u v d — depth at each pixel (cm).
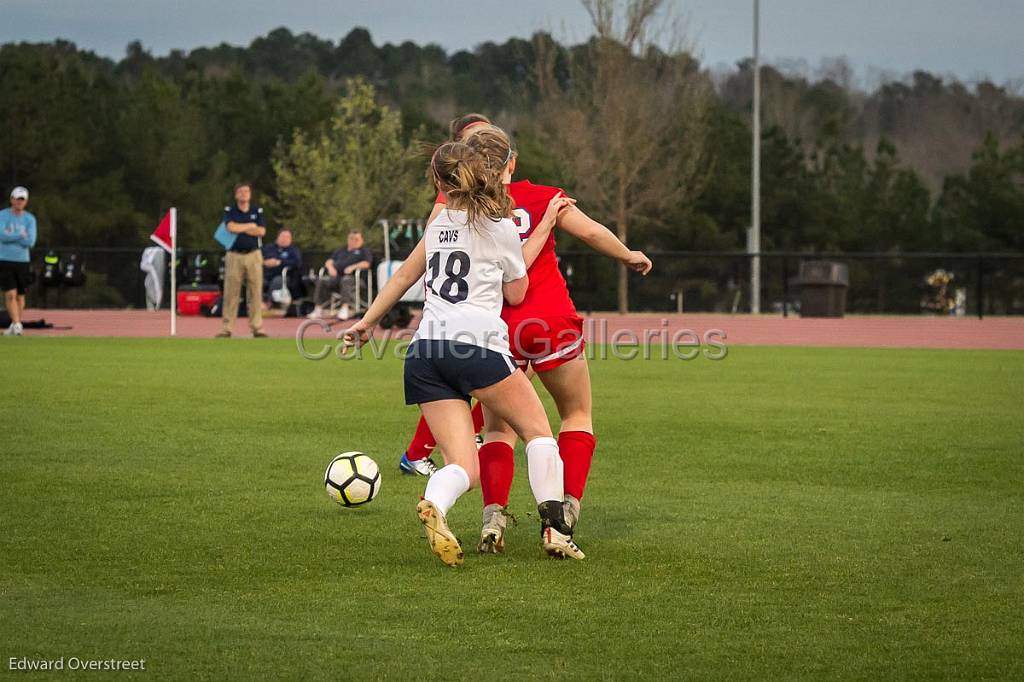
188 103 19275
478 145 2139
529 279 2162
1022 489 2750
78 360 5778
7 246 7419
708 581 1944
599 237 2206
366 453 3195
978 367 6031
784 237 17950
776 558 2092
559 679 1499
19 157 17412
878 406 4297
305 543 2188
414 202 17388
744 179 17825
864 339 8525
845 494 2683
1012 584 1931
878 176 18525
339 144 17962
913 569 2019
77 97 18512
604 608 1792
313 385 4794
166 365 5572
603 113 14312
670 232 17300
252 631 1675
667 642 1638
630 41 14262
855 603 1820
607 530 2312
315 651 1595
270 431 3547
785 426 3759
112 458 3050
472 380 2016
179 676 1503
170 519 2367
